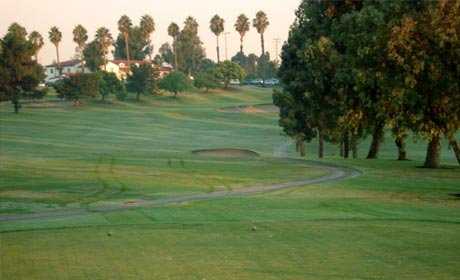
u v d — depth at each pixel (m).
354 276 17.14
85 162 62.56
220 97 198.38
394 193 40.91
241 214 31.17
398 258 19.42
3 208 36.03
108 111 153.12
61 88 160.75
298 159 68.44
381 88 47.56
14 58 142.62
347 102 55.03
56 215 32.97
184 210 33.25
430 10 43.78
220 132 125.56
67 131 116.31
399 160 66.44
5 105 160.25
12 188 44.78
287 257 19.75
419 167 57.97
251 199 38.34
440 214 30.62
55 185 46.44
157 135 117.12
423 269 17.91
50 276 17.52
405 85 45.78
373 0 51.41
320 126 71.38
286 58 65.81
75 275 17.59
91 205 37.09
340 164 61.69
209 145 104.88
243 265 18.62
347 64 53.50
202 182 48.69
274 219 28.98
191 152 83.44
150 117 144.25
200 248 21.45
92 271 18.05
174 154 74.94
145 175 52.97
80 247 21.88
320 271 17.75
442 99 45.31
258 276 17.23
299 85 62.78
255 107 170.00
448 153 90.06
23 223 28.78
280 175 53.34
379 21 46.78
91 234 24.88
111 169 56.88
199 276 17.31
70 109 154.62
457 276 17.05
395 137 51.03
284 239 23.17
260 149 102.75
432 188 43.28
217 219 29.30
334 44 56.97
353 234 24.19
